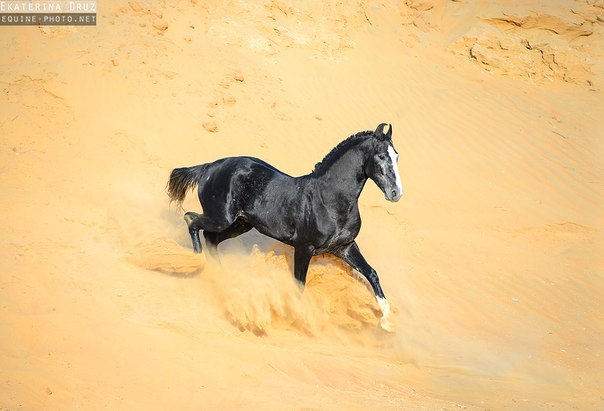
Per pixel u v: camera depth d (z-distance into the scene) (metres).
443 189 20.45
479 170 21.58
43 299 10.12
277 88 22.22
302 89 22.91
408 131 22.62
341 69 24.80
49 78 18.62
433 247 17.34
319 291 11.67
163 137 18.55
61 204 14.59
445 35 28.80
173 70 20.67
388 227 18.12
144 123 18.70
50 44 19.91
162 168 17.58
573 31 29.05
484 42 27.98
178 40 22.14
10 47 19.39
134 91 19.47
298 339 11.19
